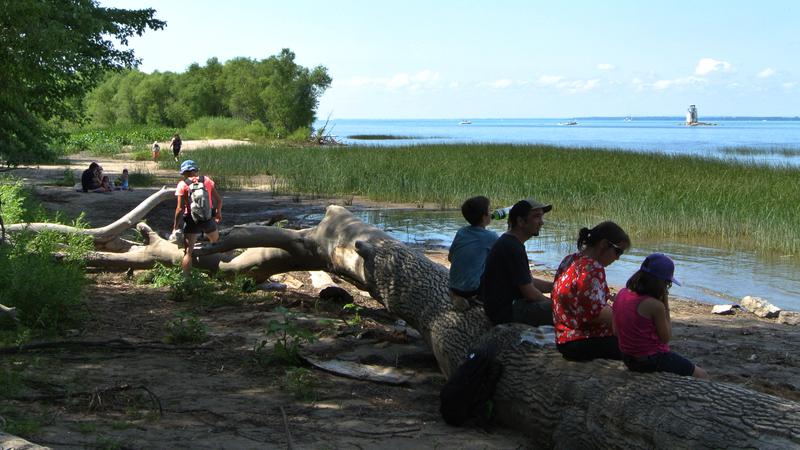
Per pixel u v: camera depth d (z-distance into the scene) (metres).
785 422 4.19
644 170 30.50
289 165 34.94
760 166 34.91
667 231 18.09
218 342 7.52
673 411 4.52
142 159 43.84
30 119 19.83
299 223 18.81
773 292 11.77
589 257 5.38
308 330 7.52
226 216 20.12
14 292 7.64
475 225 6.98
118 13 20.22
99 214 18.48
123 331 7.82
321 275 11.36
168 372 6.50
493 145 53.06
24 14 14.25
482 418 5.74
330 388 6.31
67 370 6.38
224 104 97.06
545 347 5.68
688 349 8.12
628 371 5.08
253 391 6.11
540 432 5.35
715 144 83.50
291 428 5.29
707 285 12.25
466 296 6.81
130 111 103.25
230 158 38.31
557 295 5.43
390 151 44.22
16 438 4.30
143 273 10.91
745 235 17.72
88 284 9.98
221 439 4.98
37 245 10.45
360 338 7.92
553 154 42.03
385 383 6.51
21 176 27.95
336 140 90.06
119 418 5.31
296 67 89.38
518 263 6.10
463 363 5.75
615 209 20.81
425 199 25.03
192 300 9.44
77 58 16.27
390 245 8.45
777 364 7.62
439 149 47.09
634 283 5.03
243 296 9.91
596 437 4.88
